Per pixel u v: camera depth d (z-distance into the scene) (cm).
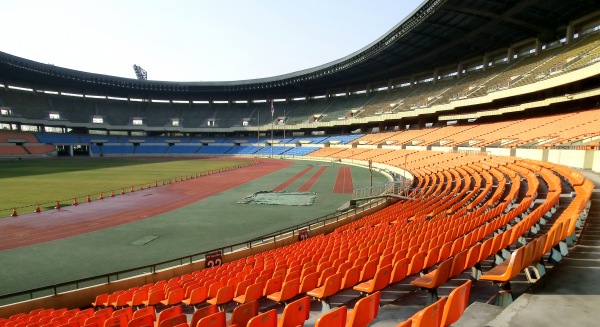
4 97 7562
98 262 1399
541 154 2705
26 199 2717
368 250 976
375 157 5784
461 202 1764
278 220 2081
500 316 404
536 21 4100
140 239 1705
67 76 7550
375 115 6594
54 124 7938
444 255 796
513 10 3816
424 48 5450
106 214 2241
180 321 567
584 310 414
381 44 5419
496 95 4044
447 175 3114
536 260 571
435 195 2406
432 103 5353
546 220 1094
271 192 3095
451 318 396
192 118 9550
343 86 8550
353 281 733
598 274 528
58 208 2398
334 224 1892
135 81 8400
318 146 7900
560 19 4022
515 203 1594
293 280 729
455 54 5609
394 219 1716
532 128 3578
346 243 1202
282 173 4684
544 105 3506
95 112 8812
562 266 569
